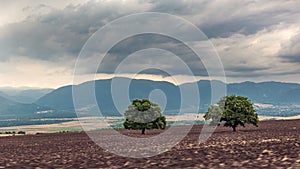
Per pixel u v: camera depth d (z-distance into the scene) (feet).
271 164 96.63
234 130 265.95
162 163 109.19
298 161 98.37
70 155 145.59
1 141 292.40
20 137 357.20
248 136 212.64
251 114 246.06
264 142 165.37
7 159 138.00
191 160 112.88
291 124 363.15
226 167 95.55
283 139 177.99
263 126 337.31
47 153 160.97
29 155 153.79
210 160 110.52
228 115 246.68
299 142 155.53
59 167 110.22
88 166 109.60
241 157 114.42
